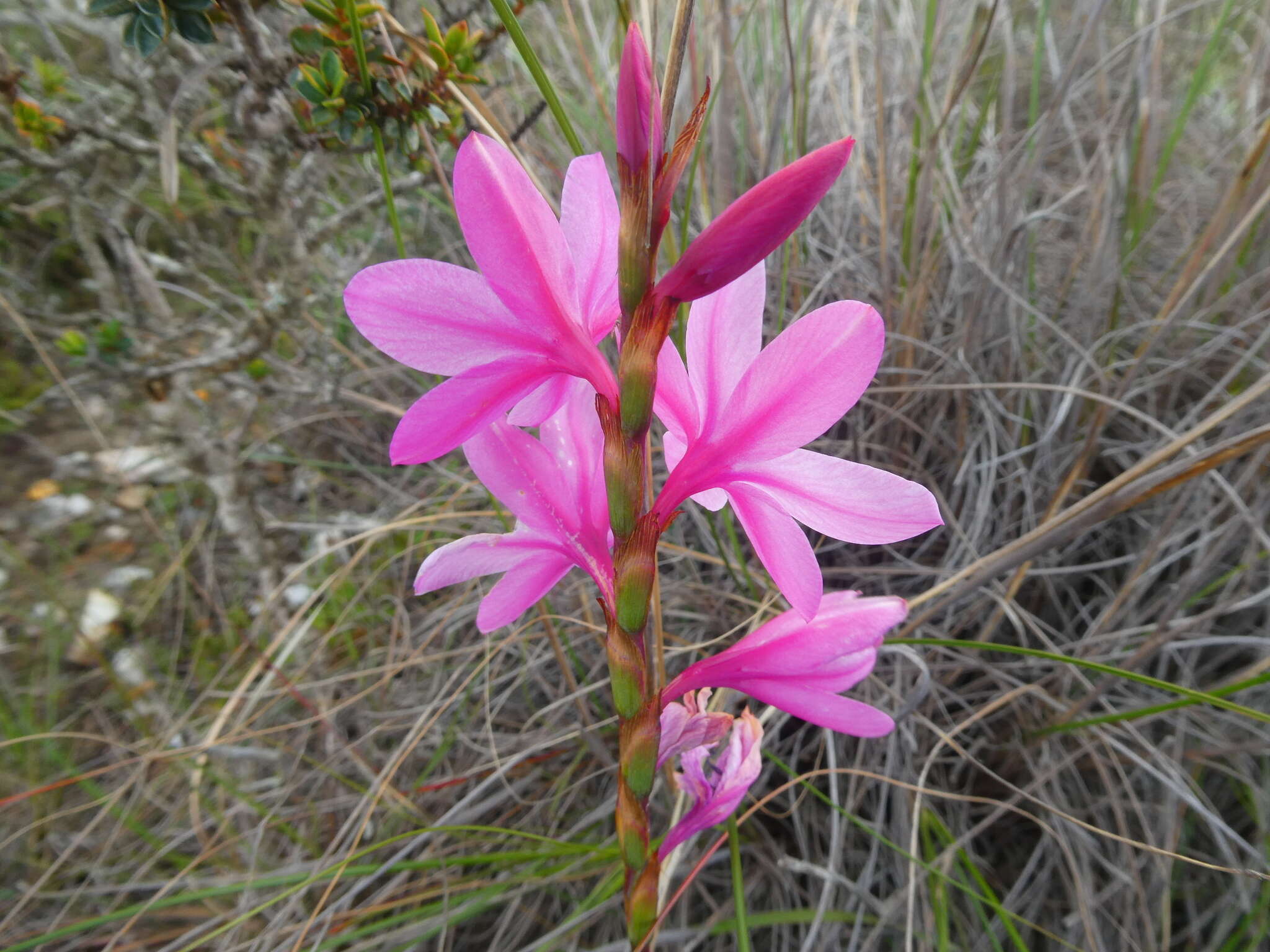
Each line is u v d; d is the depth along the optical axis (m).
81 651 0.48
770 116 0.51
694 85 0.40
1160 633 0.35
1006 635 0.42
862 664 0.18
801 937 0.34
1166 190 0.56
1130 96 0.50
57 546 0.53
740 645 0.18
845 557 0.44
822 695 0.18
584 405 0.17
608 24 0.58
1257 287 0.48
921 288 0.44
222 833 0.38
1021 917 0.36
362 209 0.40
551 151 0.54
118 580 0.52
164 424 0.43
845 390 0.14
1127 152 0.50
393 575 0.49
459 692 0.36
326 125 0.30
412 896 0.35
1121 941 0.34
